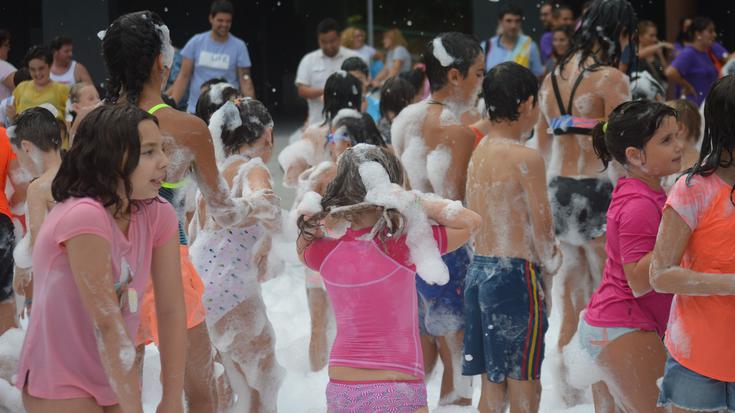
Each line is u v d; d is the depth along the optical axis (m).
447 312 5.15
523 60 12.44
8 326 6.19
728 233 3.69
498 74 4.75
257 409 5.16
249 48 22.25
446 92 5.37
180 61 12.50
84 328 3.46
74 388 3.47
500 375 4.72
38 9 17.25
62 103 10.48
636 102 4.31
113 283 3.44
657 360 4.32
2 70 11.88
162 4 19.44
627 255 4.16
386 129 7.28
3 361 5.19
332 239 3.92
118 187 3.47
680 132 5.50
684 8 18.75
